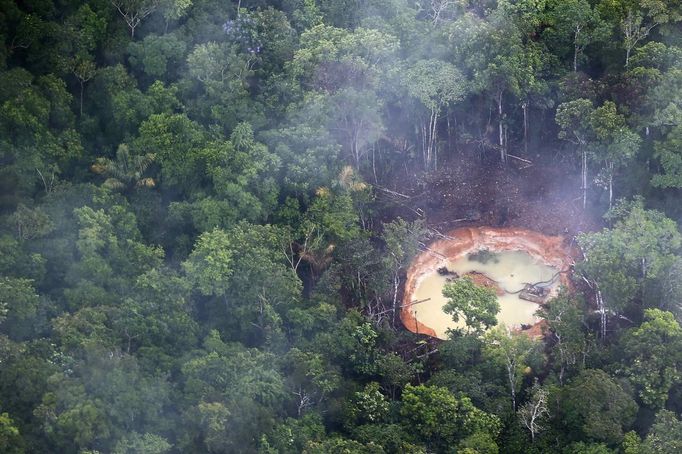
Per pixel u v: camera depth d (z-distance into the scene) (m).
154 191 118.12
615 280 110.25
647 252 112.31
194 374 101.69
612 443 102.62
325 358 108.50
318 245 115.88
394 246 116.38
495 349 109.38
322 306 110.94
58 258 108.44
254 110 122.56
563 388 105.69
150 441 95.75
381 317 116.88
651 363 105.88
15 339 101.81
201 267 109.44
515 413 107.38
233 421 99.06
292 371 106.00
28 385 95.50
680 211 120.00
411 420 105.81
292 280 111.38
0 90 113.06
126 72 122.94
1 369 96.19
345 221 117.44
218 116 121.12
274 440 100.31
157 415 98.25
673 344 106.38
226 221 114.25
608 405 102.62
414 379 112.44
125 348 102.81
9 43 119.12
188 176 117.38
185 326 106.00
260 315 110.44
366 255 115.94
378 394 106.75
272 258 112.12
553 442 104.50
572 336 110.38
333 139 121.00
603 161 122.94
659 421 102.50
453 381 108.31
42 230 108.25
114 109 120.00
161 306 105.81
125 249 111.50
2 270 105.12
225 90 122.88
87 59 121.81
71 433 93.56
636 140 118.38
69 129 117.62
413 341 116.69
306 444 100.38
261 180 117.31
